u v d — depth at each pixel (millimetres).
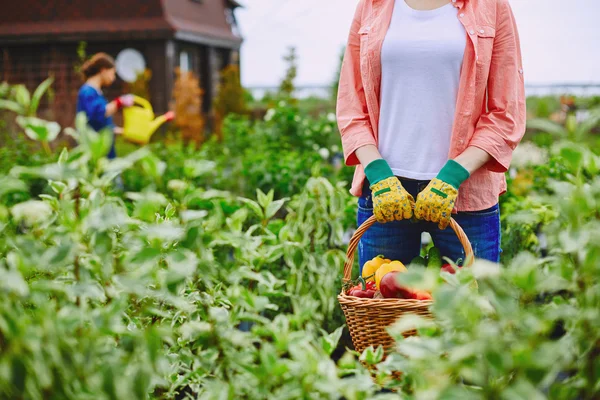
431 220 2383
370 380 1600
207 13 18438
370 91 2623
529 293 1473
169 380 2078
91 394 1443
